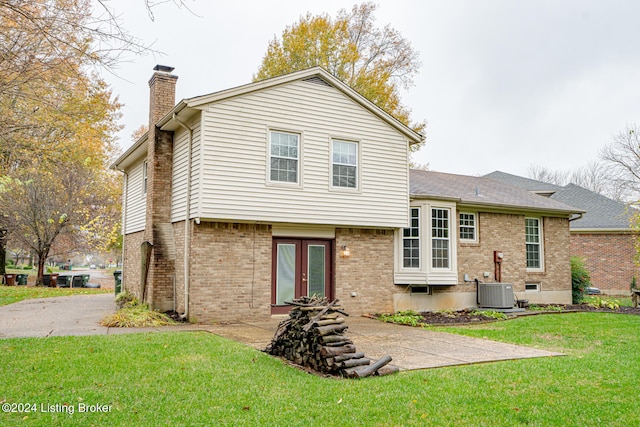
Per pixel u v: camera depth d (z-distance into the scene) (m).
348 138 12.75
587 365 6.94
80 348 7.26
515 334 10.20
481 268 15.34
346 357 6.31
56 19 5.89
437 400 5.11
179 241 11.98
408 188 13.64
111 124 21.19
